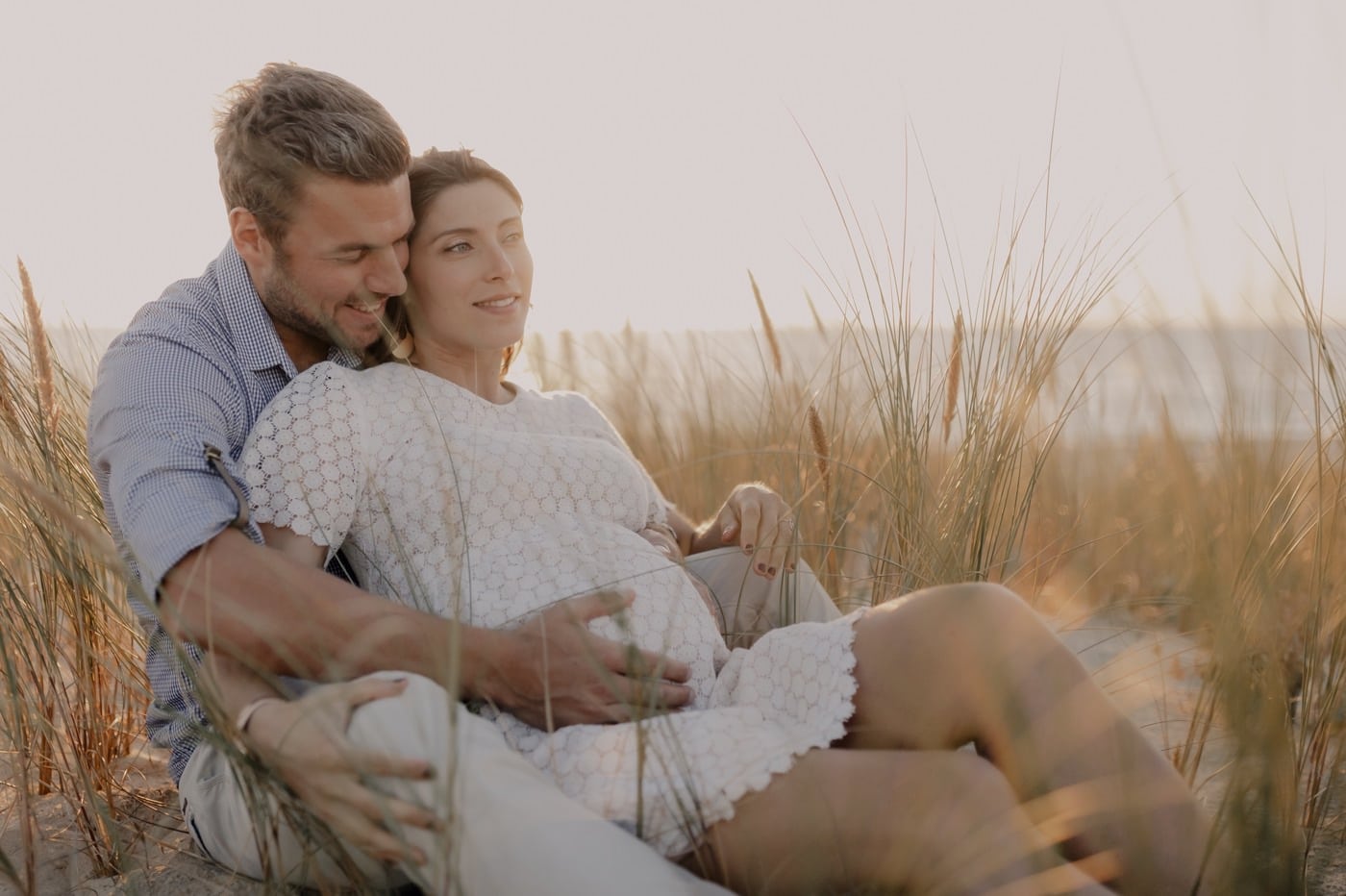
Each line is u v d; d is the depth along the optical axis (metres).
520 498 2.01
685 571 2.11
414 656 1.68
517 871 1.36
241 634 1.67
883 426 2.72
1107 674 2.31
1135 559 2.81
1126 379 2.85
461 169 2.16
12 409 2.02
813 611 2.34
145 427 1.86
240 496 1.80
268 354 2.09
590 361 4.19
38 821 2.07
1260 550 1.65
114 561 1.44
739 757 1.53
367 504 1.99
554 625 1.72
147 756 2.48
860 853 1.47
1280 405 1.56
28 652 2.00
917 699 1.64
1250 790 1.39
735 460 3.72
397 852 1.42
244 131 2.01
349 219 2.00
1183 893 1.49
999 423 2.53
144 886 1.84
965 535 2.46
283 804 1.54
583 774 1.60
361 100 2.05
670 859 1.52
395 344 2.01
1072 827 1.52
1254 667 1.55
